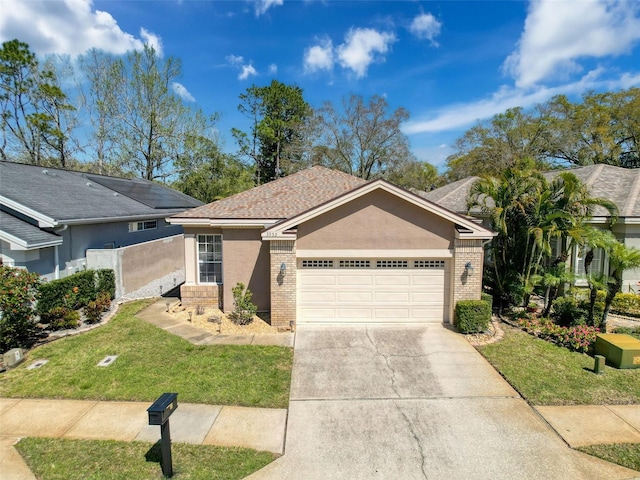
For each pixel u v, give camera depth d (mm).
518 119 40125
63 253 15125
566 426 7117
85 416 7281
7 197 13906
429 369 9531
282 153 53000
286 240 12227
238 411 7590
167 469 5621
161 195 27203
